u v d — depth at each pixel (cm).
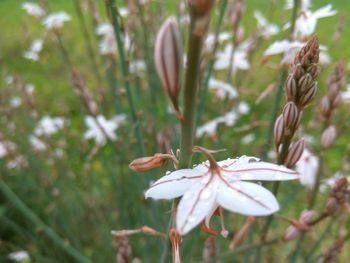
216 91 19
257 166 6
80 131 31
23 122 25
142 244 21
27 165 23
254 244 11
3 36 37
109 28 18
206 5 5
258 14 20
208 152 6
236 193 6
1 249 23
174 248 7
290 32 13
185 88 6
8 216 24
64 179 22
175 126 19
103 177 28
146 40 17
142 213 18
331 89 12
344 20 20
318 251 19
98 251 22
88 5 21
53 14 19
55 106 34
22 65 38
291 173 6
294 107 8
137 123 15
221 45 20
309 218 10
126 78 14
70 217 23
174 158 7
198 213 6
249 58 20
